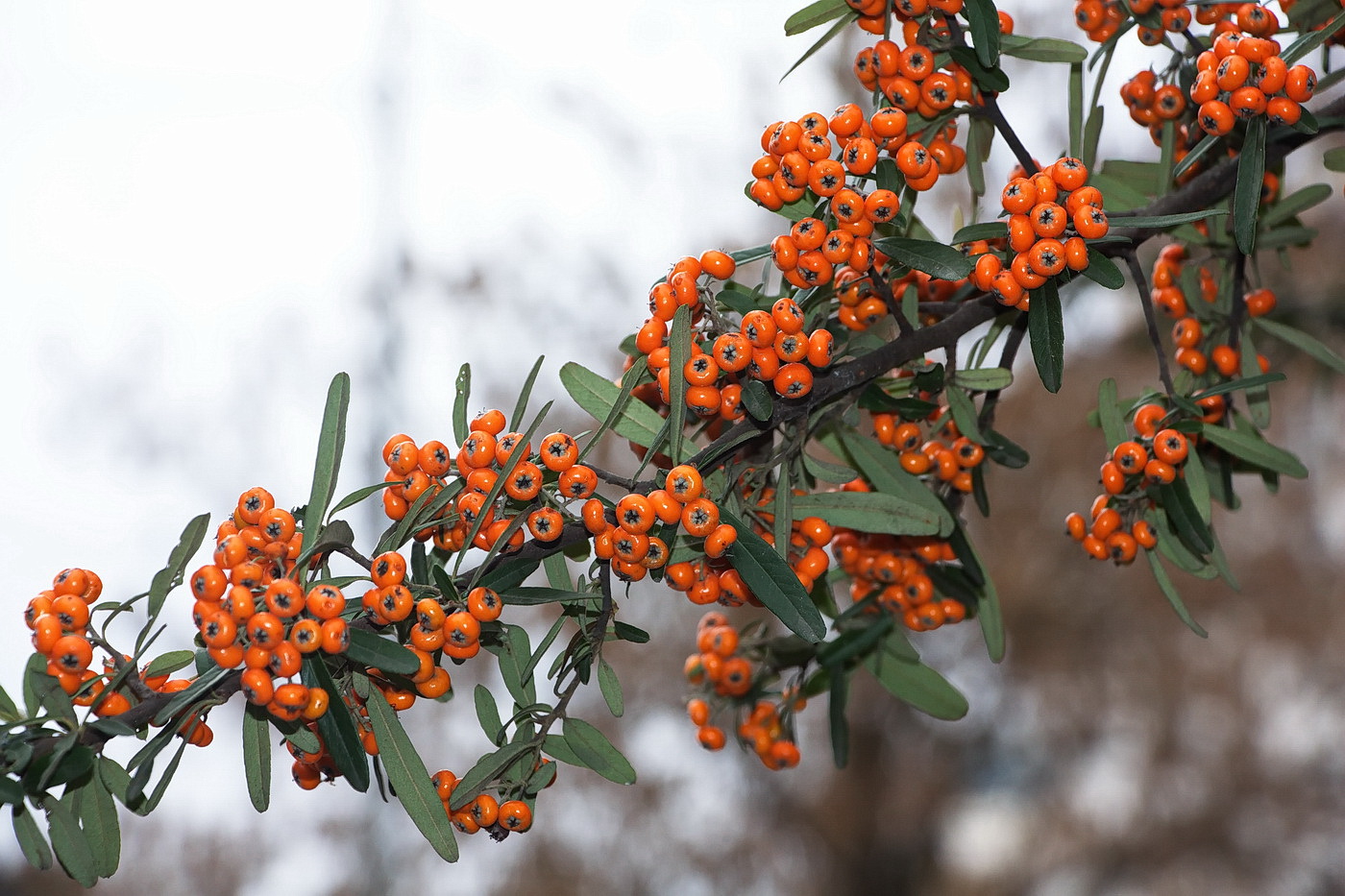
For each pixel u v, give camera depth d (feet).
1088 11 3.44
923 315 3.38
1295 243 3.57
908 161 3.19
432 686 3.13
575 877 9.60
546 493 3.10
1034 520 9.94
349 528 3.07
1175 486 3.34
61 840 3.04
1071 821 10.59
